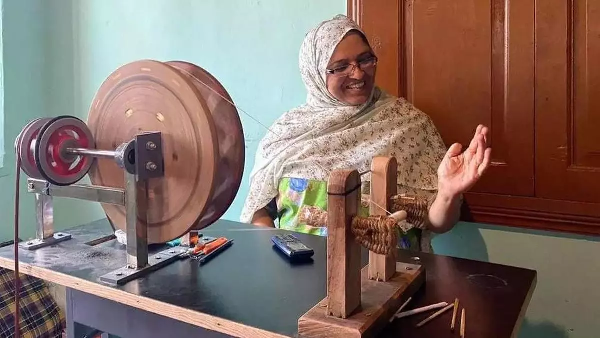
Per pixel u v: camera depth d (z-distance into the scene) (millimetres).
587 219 1378
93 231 1214
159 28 1967
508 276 967
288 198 1504
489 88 1459
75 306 1027
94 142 1073
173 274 966
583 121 1365
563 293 1441
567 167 1390
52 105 2195
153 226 995
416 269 928
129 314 956
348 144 1498
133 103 1001
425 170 1457
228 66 1864
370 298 810
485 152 1064
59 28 2143
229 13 1836
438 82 1523
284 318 791
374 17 1579
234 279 940
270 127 1729
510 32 1411
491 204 1480
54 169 1038
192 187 944
